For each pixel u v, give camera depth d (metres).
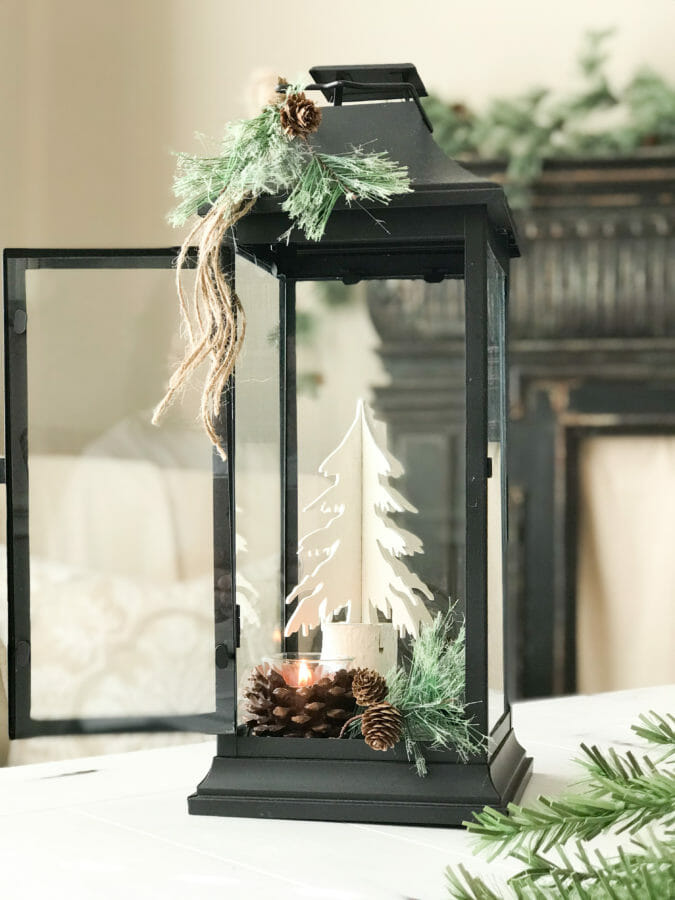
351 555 0.96
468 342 0.89
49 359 0.98
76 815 0.91
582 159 3.09
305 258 1.01
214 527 0.90
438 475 3.06
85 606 0.99
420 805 0.86
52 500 1.00
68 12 3.19
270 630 0.96
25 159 3.14
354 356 3.05
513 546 3.18
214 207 0.88
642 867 0.53
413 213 0.90
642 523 3.18
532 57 3.16
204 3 3.23
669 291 3.09
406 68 0.94
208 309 0.88
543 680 3.19
